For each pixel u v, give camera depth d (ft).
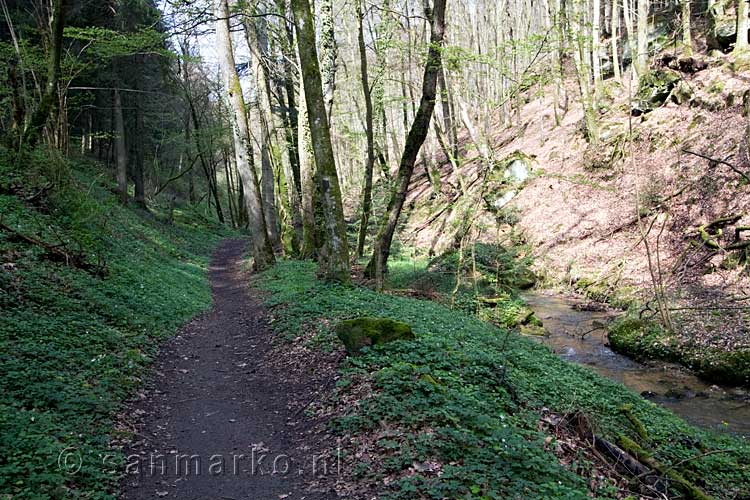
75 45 75.46
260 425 23.80
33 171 50.06
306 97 44.42
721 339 42.47
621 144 81.05
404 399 22.54
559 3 84.38
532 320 55.57
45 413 19.75
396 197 52.13
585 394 30.60
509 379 27.43
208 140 125.59
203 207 181.47
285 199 92.38
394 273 72.38
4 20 69.46
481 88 106.73
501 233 87.71
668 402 36.50
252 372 31.40
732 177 60.23
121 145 92.27
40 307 30.45
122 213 82.07
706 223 60.13
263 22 74.59
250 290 59.47
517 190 93.15
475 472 17.71
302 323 37.70
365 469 18.52
